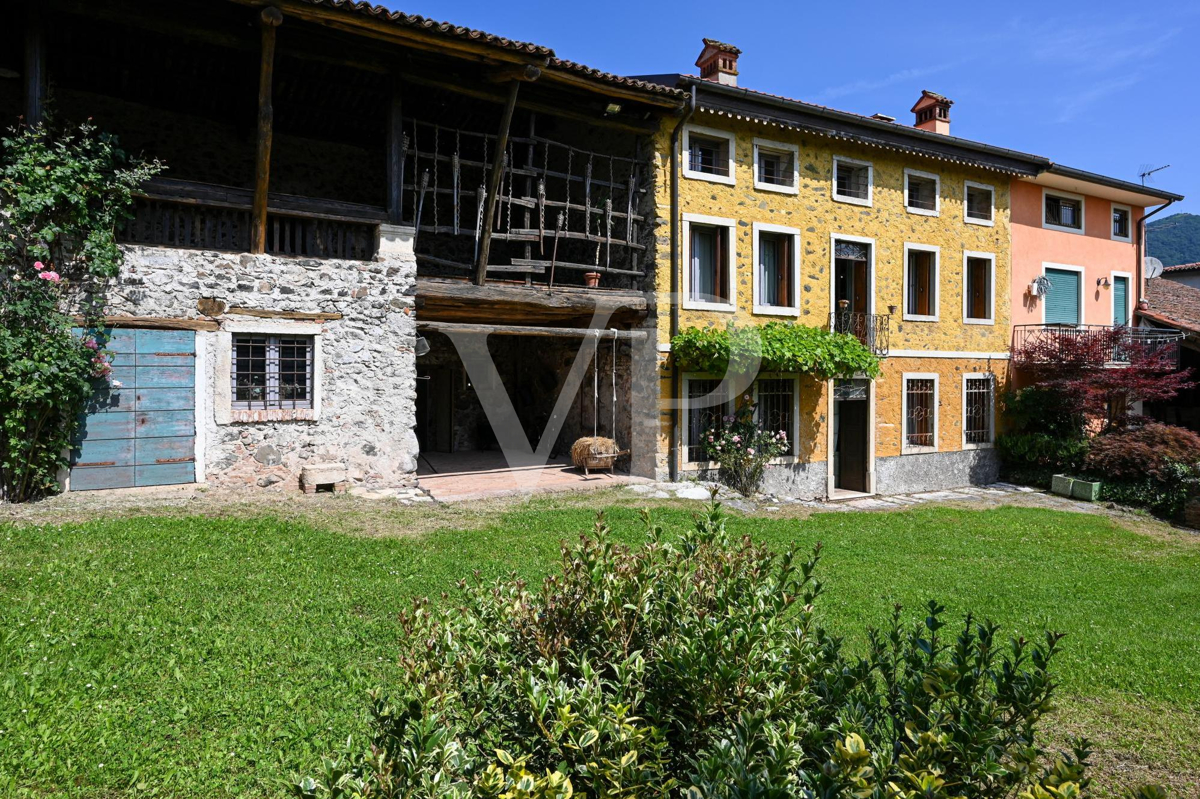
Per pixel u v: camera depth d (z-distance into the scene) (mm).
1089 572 7539
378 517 7590
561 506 8820
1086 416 14297
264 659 4078
